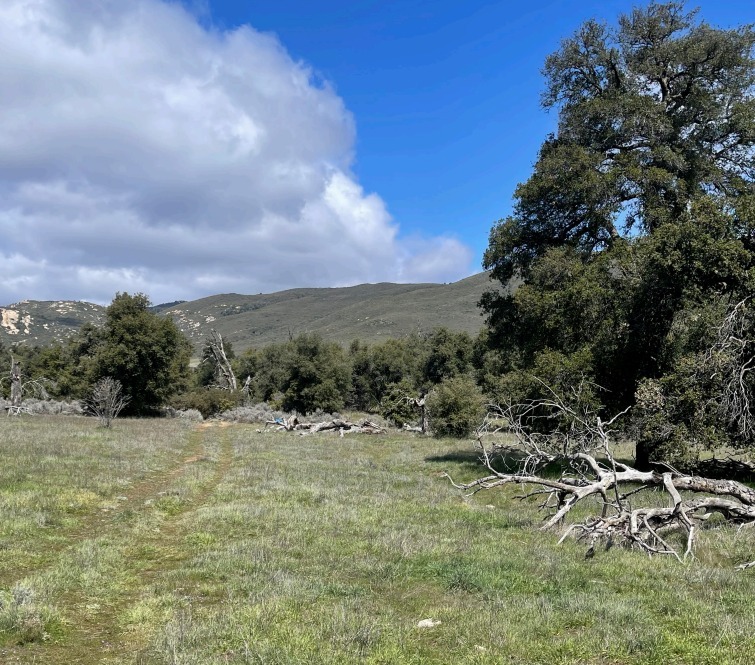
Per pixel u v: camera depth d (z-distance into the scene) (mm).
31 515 12023
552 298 21047
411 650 6125
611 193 21109
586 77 25188
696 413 16281
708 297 17656
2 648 6488
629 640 6082
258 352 95625
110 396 36125
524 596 7703
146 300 54719
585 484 13219
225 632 6602
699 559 9828
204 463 23234
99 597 8305
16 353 87188
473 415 37094
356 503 15344
